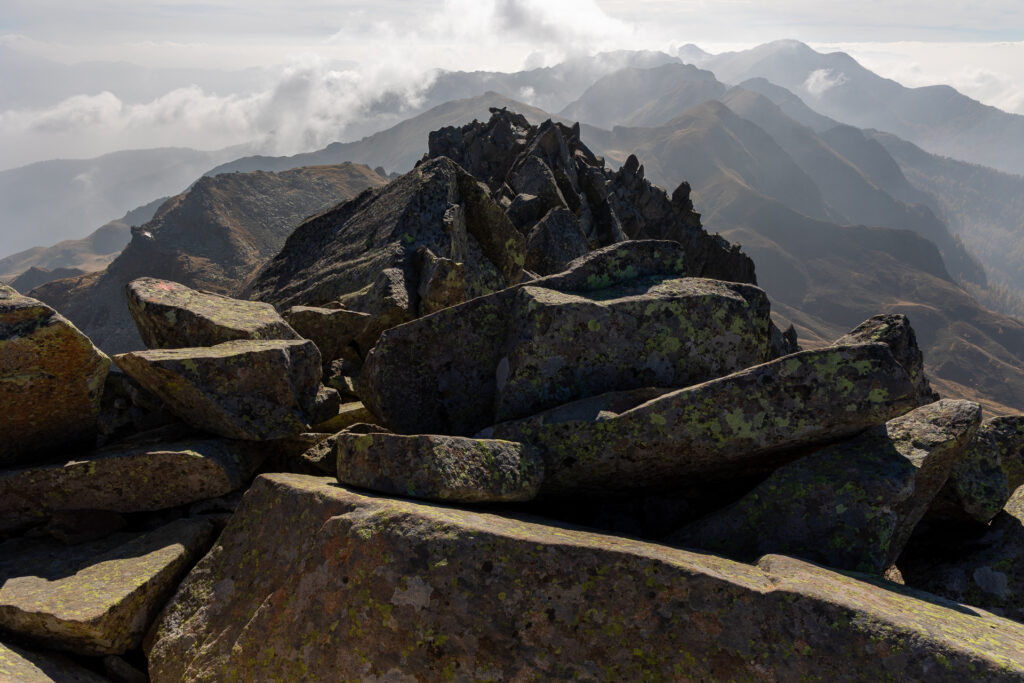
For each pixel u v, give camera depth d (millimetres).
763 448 8383
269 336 12242
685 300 10047
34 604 7539
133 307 12492
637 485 9578
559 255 26562
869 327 9523
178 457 9242
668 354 9953
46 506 9250
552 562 6602
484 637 6605
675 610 6199
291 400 10305
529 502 9812
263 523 8359
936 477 8695
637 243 11328
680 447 8531
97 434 10922
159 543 8789
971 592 9617
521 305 10383
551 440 8961
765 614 5969
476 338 10820
